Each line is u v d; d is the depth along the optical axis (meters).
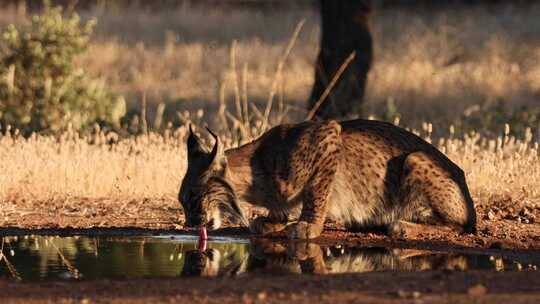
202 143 12.66
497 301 8.88
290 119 23.02
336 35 23.33
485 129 20.73
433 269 10.80
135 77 33.25
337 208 13.21
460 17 44.44
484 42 37.66
